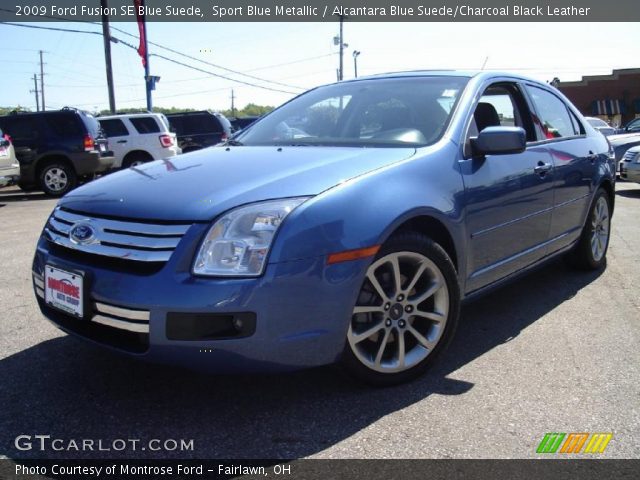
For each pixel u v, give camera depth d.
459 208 3.22
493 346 3.62
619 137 14.26
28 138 12.69
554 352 3.52
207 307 2.45
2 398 2.93
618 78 40.69
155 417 2.76
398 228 2.96
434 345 3.15
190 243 2.53
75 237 2.80
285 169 2.94
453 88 3.78
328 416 2.76
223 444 2.53
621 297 4.59
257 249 2.51
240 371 2.60
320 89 4.37
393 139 3.48
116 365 3.30
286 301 2.54
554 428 2.66
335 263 2.64
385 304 2.94
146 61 23.34
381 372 2.98
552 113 4.66
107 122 15.48
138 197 2.80
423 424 2.69
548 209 4.20
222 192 2.70
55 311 3.01
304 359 2.64
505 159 3.71
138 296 2.51
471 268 3.43
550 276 5.21
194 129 18.61
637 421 2.72
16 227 8.05
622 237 6.94
